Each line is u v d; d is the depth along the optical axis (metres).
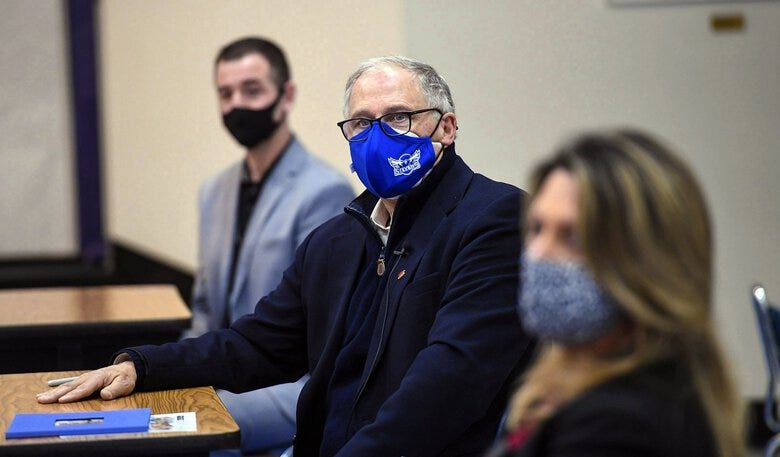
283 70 9.93
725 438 2.98
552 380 3.15
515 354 5.54
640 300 2.94
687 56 11.88
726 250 12.12
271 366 6.52
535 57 11.67
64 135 16.97
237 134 9.85
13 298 9.74
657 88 11.86
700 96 11.92
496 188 5.98
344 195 9.55
